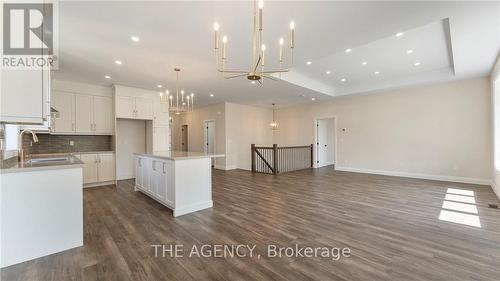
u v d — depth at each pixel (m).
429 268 1.93
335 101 7.99
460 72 4.80
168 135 6.60
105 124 5.69
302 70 5.38
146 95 6.15
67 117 5.15
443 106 5.75
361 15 2.57
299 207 3.67
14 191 2.07
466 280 1.76
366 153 7.20
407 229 2.76
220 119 8.47
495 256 2.12
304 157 8.66
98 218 3.22
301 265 2.00
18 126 2.98
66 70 4.40
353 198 4.20
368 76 5.90
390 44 3.87
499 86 4.29
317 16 2.58
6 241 2.02
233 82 5.38
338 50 3.59
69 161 2.71
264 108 9.73
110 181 5.62
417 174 6.18
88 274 1.89
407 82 5.77
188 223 3.02
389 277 1.81
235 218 3.19
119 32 2.92
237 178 6.41
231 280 1.79
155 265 2.02
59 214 2.29
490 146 5.10
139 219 3.18
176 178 3.36
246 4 2.35
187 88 6.02
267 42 3.27
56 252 2.26
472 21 2.68
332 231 2.72
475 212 3.37
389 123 6.68
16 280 1.82
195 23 2.73
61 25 2.71
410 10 2.46
